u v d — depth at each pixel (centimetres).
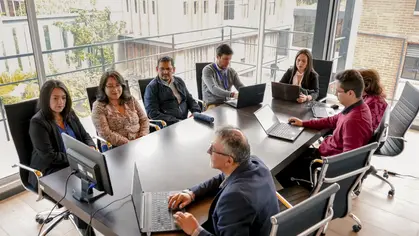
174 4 555
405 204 286
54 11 401
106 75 271
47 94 227
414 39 414
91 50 476
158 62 328
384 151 292
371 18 436
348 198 208
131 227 147
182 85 348
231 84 382
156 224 146
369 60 454
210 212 151
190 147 226
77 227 231
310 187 232
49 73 403
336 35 466
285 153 220
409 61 426
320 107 315
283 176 247
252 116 289
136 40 523
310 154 263
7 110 225
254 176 141
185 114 348
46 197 219
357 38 455
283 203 184
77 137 252
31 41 300
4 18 299
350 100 225
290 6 510
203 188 167
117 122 276
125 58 526
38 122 225
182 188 176
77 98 466
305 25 503
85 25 457
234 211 131
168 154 216
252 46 589
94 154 152
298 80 363
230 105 315
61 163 232
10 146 373
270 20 532
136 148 224
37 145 224
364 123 218
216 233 141
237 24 596
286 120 281
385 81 448
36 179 225
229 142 142
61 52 443
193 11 580
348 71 224
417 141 404
